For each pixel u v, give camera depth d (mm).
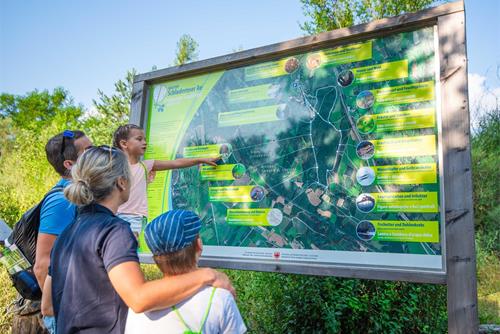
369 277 2676
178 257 1599
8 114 42656
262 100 3406
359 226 2820
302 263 2984
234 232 3359
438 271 2494
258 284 4402
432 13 2705
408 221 2656
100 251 1700
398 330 4141
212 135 3613
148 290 1533
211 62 3637
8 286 4656
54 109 42375
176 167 3506
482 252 7926
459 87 2537
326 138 3059
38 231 2498
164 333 1536
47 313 2080
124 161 1923
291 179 3166
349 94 3006
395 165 2754
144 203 3438
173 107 3879
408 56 2826
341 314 4031
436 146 2643
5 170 9898
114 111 11477
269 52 3344
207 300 1571
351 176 2906
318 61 3180
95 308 1676
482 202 9477
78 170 1836
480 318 5508
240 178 3410
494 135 10195
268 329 4156
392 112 2820
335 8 10602
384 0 10086
